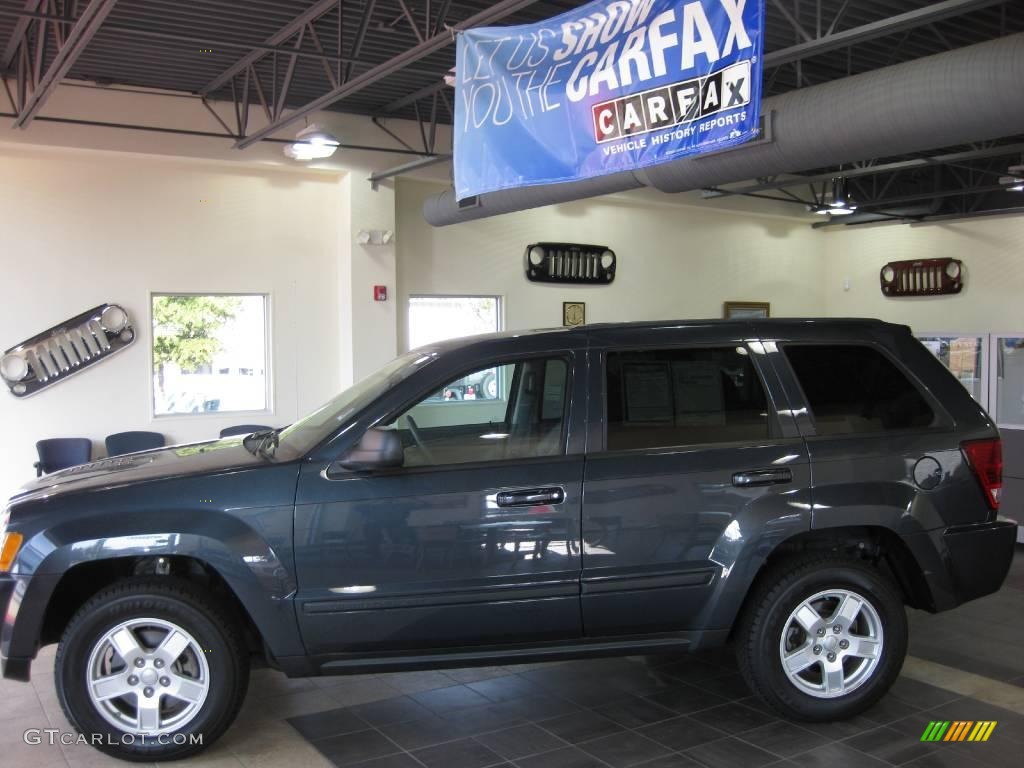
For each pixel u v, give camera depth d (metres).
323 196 9.89
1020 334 8.53
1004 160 11.30
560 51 4.49
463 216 9.23
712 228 13.22
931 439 3.67
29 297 8.38
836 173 10.65
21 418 8.39
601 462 3.44
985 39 7.87
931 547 3.60
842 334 3.79
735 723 3.62
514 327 11.41
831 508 3.50
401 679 4.17
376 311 9.89
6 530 3.29
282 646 3.31
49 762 3.30
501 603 3.35
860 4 6.92
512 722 3.65
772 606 3.51
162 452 4.03
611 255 12.06
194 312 9.28
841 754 3.31
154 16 6.77
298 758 3.33
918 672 4.17
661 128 4.06
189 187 9.13
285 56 7.72
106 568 3.52
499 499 3.35
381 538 3.31
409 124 10.07
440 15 6.05
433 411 3.52
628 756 3.32
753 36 3.67
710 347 3.68
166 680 3.30
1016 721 3.61
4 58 7.66
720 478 3.48
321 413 3.87
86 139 8.31
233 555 3.24
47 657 4.56
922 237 13.19
